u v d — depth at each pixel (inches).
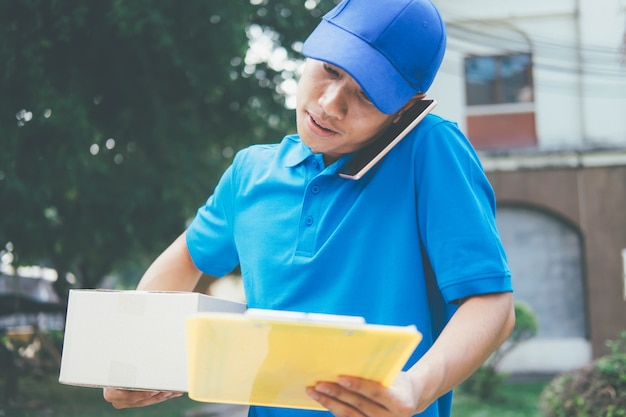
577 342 447.8
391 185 53.4
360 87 50.3
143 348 49.5
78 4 297.4
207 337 37.7
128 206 372.8
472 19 457.7
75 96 310.2
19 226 342.6
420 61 51.6
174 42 331.6
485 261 49.4
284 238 55.4
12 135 302.4
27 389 436.8
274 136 393.4
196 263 64.9
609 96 445.7
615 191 446.6
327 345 36.9
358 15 52.1
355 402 39.7
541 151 453.4
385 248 52.7
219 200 63.9
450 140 53.6
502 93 458.0
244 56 342.3
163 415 367.6
